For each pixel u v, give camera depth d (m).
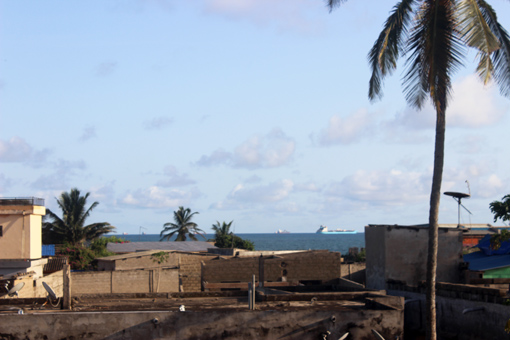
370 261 32.53
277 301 23.19
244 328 17.59
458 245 31.19
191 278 44.38
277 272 41.34
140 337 17.19
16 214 36.72
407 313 28.27
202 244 69.69
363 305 21.88
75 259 62.09
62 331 17.03
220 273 40.97
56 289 39.72
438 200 20.05
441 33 18.78
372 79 20.98
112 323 17.16
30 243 36.88
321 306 21.62
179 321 17.38
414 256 30.97
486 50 17.77
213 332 17.44
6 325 16.97
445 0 19.02
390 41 20.31
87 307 21.55
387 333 18.11
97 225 74.56
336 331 17.94
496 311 22.05
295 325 17.83
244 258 41.47
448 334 24.95
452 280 30.98
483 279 27.34
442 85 18.80
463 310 23.47
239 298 25.39
